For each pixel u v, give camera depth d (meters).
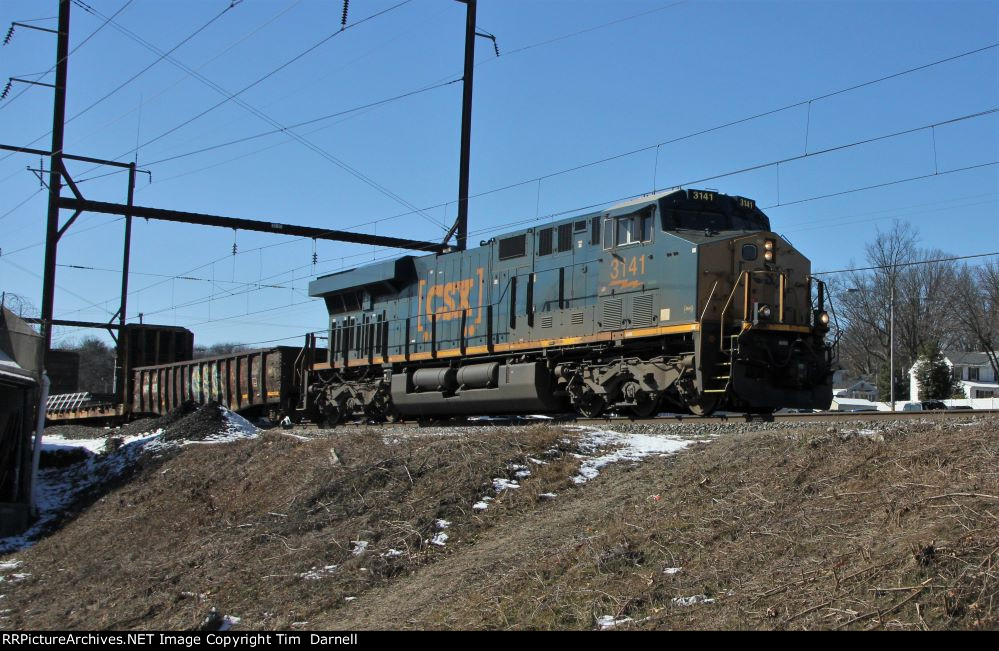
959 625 5.70
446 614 8.34
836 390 67.69
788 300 16.19
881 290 64.69
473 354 20.73
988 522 6.57
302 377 27.53
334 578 10.17
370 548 10.61
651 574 7.73
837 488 8.21
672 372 15.81
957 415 12.30
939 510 7.06
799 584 6.78
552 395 18.92
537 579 8.34
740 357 15.08
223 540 12.50
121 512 15.80
